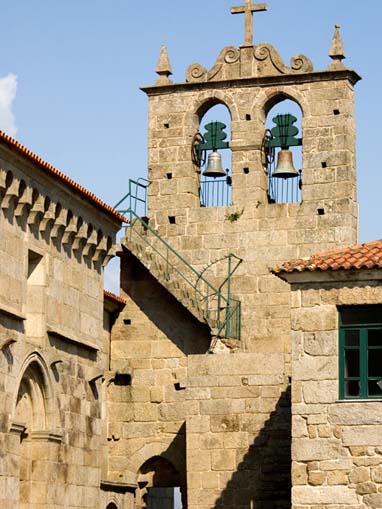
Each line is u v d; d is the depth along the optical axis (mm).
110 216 50531
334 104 56562
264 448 51656
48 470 45562
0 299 43000
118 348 56906
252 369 52375
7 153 42688
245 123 57562
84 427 48750
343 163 56219
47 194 45719
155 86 58781
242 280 56594
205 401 52500
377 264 41031
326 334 41375
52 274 46688
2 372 42875
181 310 56594
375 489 40281
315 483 40688
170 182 58188
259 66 57688
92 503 49125
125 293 57312
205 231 57438
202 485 51906
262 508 51188
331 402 41000
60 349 47125
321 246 56000
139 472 56125
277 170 56281
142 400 56312
